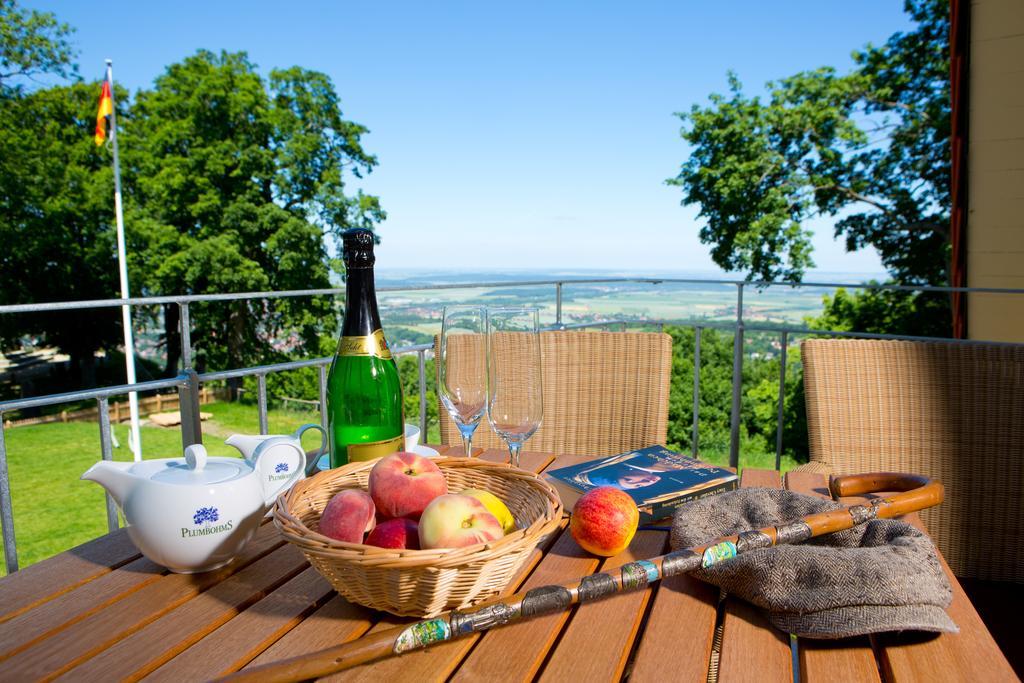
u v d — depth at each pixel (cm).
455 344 89
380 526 56
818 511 70
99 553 72
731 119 1098
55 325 1598
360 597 56
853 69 1070
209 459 70
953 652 50
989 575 125
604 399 143
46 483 1137
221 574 66
